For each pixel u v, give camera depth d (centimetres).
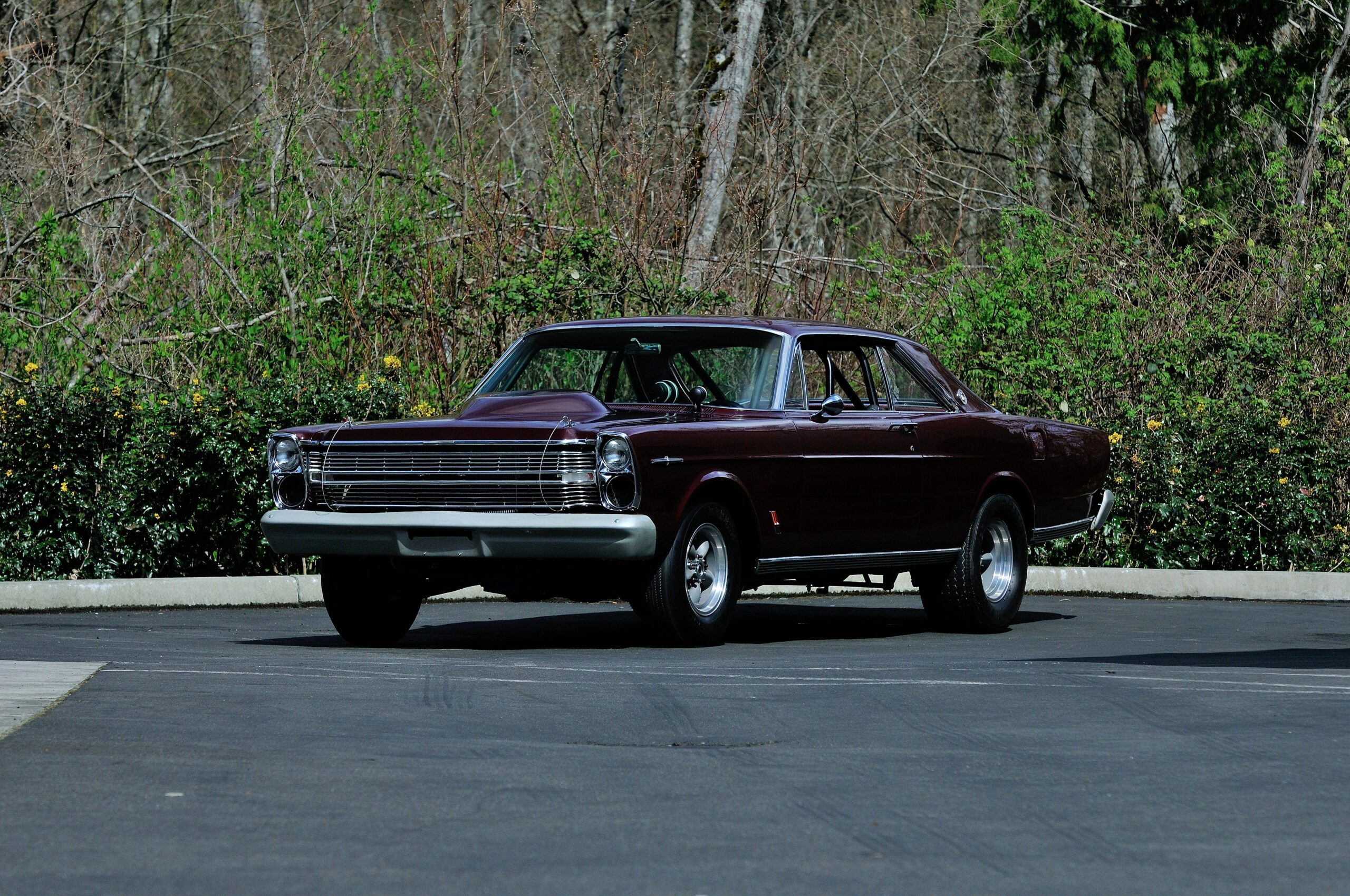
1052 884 1202
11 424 3447
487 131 5894
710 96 5575
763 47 7488
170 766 1594
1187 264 5450
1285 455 4056
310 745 1705
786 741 1759
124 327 4675
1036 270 4925
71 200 5531
